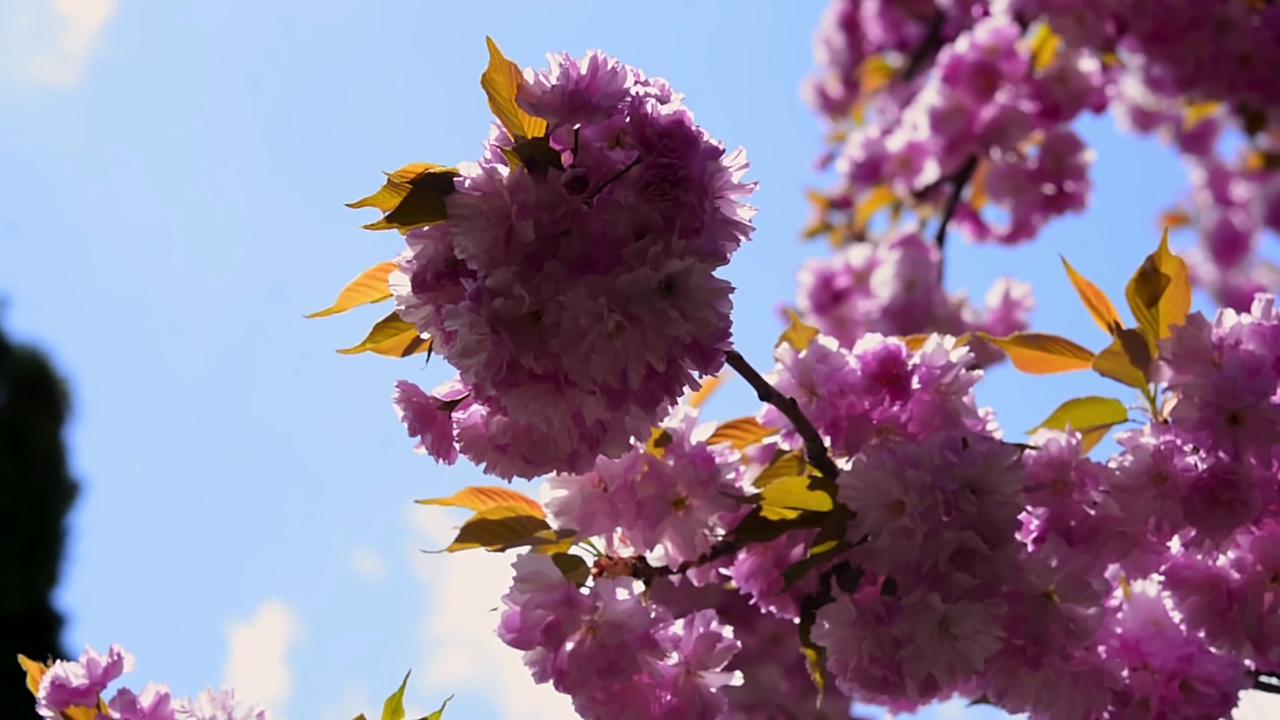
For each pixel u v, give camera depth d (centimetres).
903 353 132
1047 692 127
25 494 607
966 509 125
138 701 136
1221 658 132
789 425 134
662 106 118
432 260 119
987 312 264
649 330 117
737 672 125
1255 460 130
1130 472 131
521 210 116
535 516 132
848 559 129
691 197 117
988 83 248
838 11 368
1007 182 255
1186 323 133
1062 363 142
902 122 288
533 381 117
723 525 133
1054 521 132
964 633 123
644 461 130
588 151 117
